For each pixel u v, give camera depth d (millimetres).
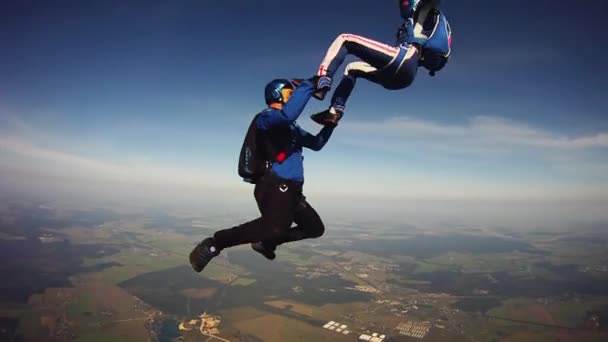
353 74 3443
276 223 3207
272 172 3285
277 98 3334
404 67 3045
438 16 3227
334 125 3574
